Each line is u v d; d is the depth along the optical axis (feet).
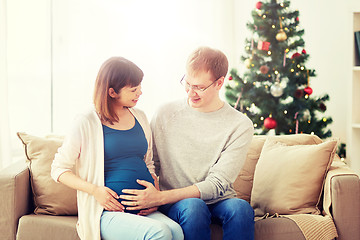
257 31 11.27
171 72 13.64
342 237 6.41
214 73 6.26
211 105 6.68
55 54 12.57
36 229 6.39
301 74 11.00
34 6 12.28
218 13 14.39
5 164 10.71
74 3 12.63
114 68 5.93
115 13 12.97
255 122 11.30
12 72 12.14
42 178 6.95
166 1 13.48
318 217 6.47
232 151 6.42
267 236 6.23
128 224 5.43
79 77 12.76
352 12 10.30
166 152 6.68
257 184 7.41
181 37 13.76
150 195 5.79
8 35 12.01
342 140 12.46
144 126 6.55
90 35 12.80
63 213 6.89
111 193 5.74
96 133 5.99
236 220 5.70
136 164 6.07
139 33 13.23
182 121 6.75
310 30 13.10
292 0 13.51
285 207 6.93
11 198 6.50
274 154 7.49
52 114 12.64
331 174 6.75
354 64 10.49
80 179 5.85
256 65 11.31
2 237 6.53
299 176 6.99
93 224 5.69
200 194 6.07
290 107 11.10
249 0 14.25
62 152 5.96
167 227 5.28
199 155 6.58
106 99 5.95
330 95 12.71
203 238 5.62
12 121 12.21
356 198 6.41
